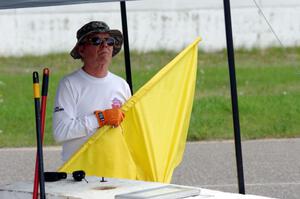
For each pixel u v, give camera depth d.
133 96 17.06
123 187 12.77
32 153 34.94
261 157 33.53
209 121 39.81
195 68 18.41
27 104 44.44
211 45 57.97
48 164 32.12
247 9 59.00
